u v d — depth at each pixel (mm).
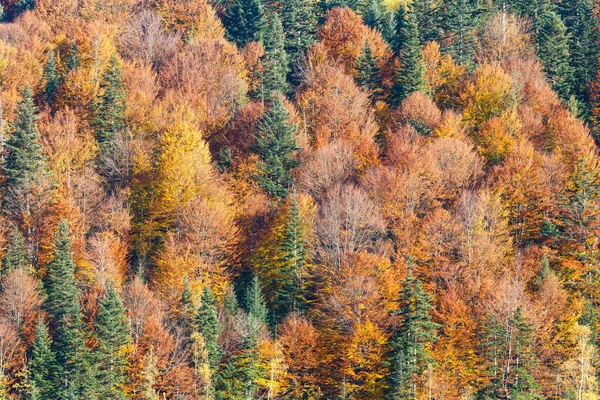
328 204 89688
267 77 121625
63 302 78312
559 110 107000
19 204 91500
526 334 72562
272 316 82188
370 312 77125
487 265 82688
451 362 74812
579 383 71125
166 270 84812
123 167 100562
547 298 78062
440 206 91625
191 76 118062
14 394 71438
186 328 76688
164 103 110625
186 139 97562
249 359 72500
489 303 76438
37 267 88188
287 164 100250
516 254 85562
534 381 71375
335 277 81688
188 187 92875
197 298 81250
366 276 79250
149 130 106062
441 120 107125
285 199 93250
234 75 118438
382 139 109438
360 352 75062
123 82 112188
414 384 71812
